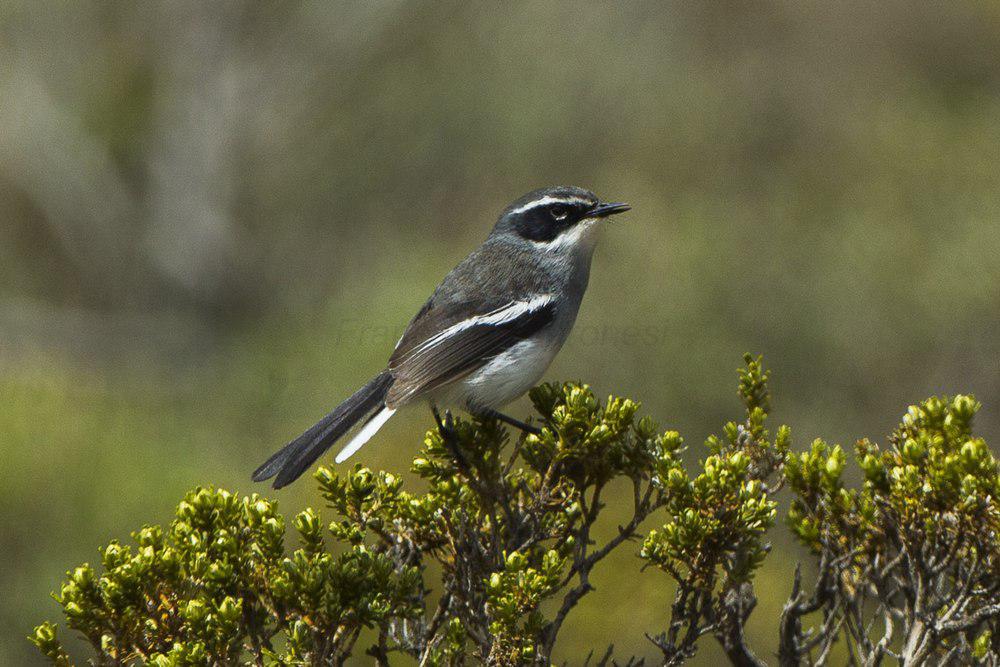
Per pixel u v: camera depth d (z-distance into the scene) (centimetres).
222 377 1622
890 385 1656
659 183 1933
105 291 2362
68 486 1070
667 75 2181
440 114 2302
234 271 2362
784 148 2000
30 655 1020
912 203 1781
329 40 2461
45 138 2394
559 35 2262
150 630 445
